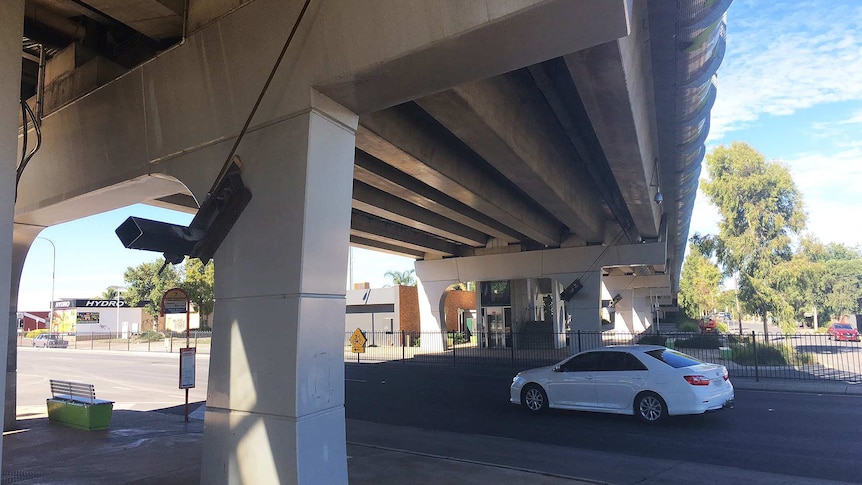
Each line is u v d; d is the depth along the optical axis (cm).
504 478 711
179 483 704
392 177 1775
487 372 2220
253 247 633
